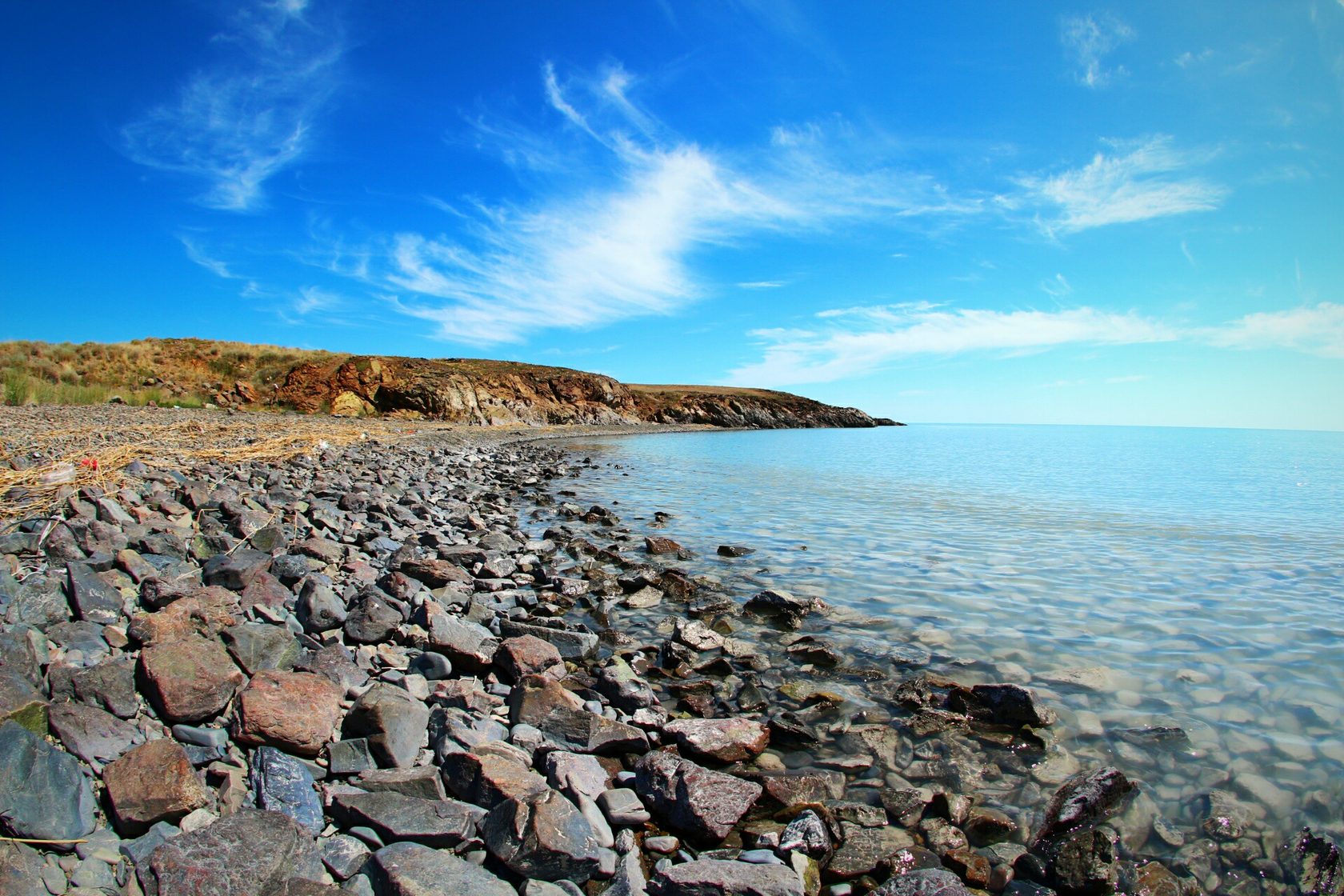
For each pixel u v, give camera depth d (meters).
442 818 3.42
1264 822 3.96
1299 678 6.05
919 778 4.42
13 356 45.00
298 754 3.93
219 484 12.02
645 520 14.55
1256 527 14.23
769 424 104.44
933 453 43.50
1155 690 5.78
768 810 4.00
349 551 8.95
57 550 6.37
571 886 3.19
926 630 7.32
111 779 3.27
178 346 54.12
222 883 2.82
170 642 4.41
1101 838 3.62
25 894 2.64
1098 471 29.67
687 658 6.32
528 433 54.72
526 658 5.57
